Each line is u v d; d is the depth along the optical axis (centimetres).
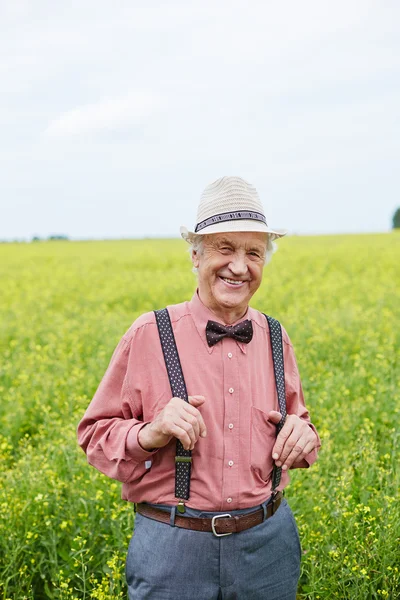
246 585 248
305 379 682
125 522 394
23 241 5934
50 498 423
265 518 254
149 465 248
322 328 947
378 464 480
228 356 249
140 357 253
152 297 1458
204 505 241
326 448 474
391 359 764
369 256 2428
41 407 644
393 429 505
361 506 369
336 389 652
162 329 253
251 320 264
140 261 2603
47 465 449
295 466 274
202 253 252
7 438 566
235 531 244
